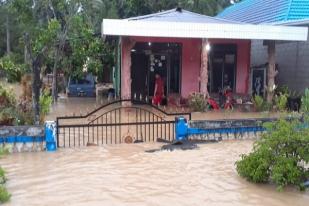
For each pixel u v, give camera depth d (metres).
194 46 20.39
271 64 18.27
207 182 7.77
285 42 20.62
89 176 8.09
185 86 20.55
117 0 32.16
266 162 7.48
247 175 7.83
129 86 17.84
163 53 20.42
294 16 19.58
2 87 13.12
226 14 29.00
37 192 7.17
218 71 20.98
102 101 21.36
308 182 7.42
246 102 18.94
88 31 21.45
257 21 21.94
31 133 10.12
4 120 11.21
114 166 8.83
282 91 19.34
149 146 10.70
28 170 8.49
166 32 16.25
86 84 24.17
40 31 20.52
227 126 11.54
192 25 16.44
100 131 12.55
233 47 20.88
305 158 7.26
